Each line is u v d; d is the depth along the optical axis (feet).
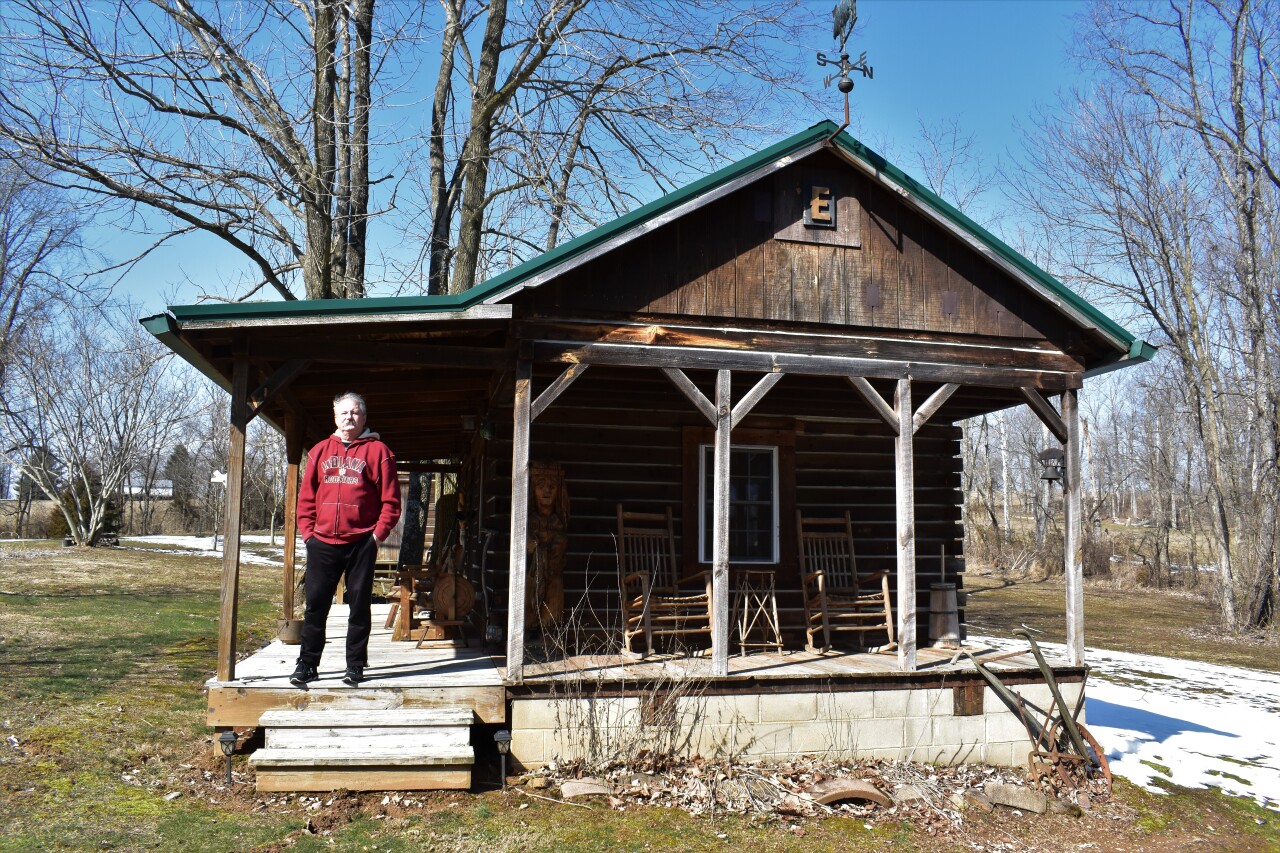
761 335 26.71
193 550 94.58
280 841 18.74
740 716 25.32
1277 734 36.40
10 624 39.52
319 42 44.68
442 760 21.88
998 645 54.70
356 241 49.21
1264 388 75.97
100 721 25.36
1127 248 82.23
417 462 51.26
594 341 25.27
